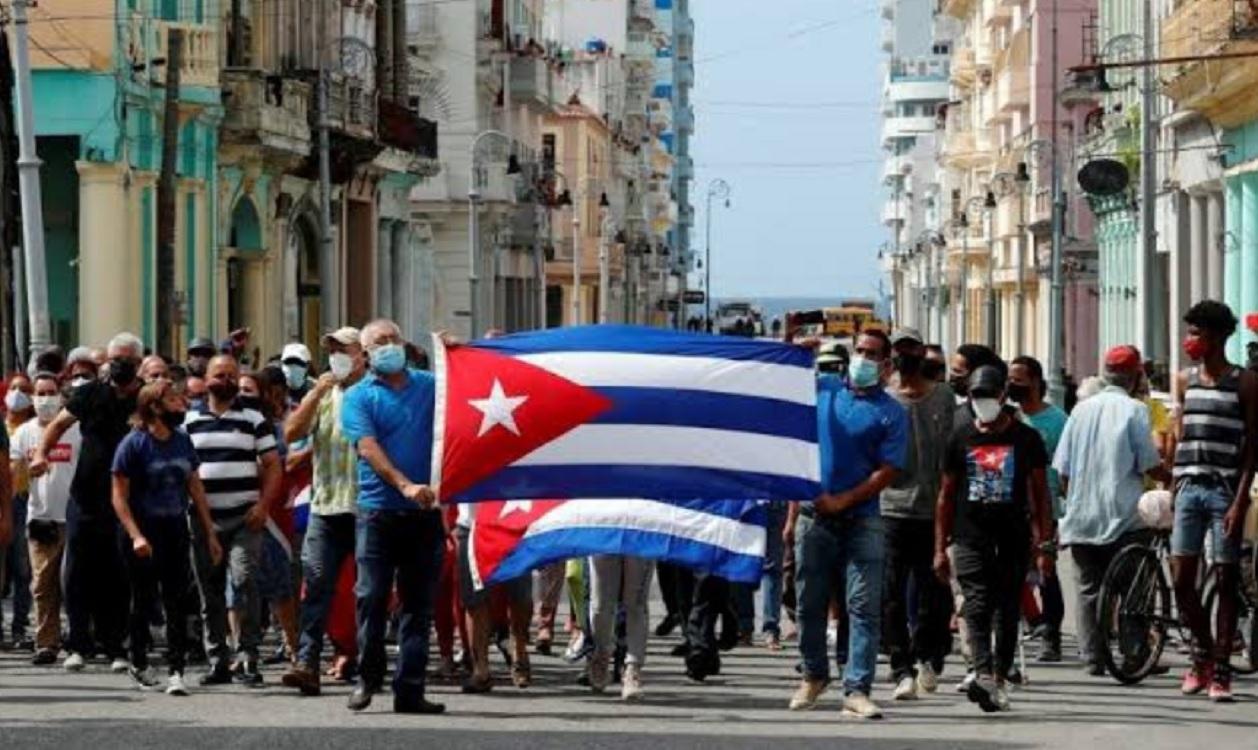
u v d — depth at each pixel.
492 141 83.25
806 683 18.67
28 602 23.61
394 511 18.38
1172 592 20.86
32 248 36.47
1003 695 18.47
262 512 20.52
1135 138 60.41
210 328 52.19
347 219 64.38
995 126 102.38
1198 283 54.38
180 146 50.16
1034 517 18.59
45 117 46.22
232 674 21.08
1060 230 61.38
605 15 139.38
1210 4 45.84
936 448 19.69
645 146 150.12
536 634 24.81
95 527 21.25
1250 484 19.09
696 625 20.86
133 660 20.09
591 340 18.69
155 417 19.81
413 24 81.56
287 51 58.22
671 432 18.44
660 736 16.97
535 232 90.81
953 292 117.62
